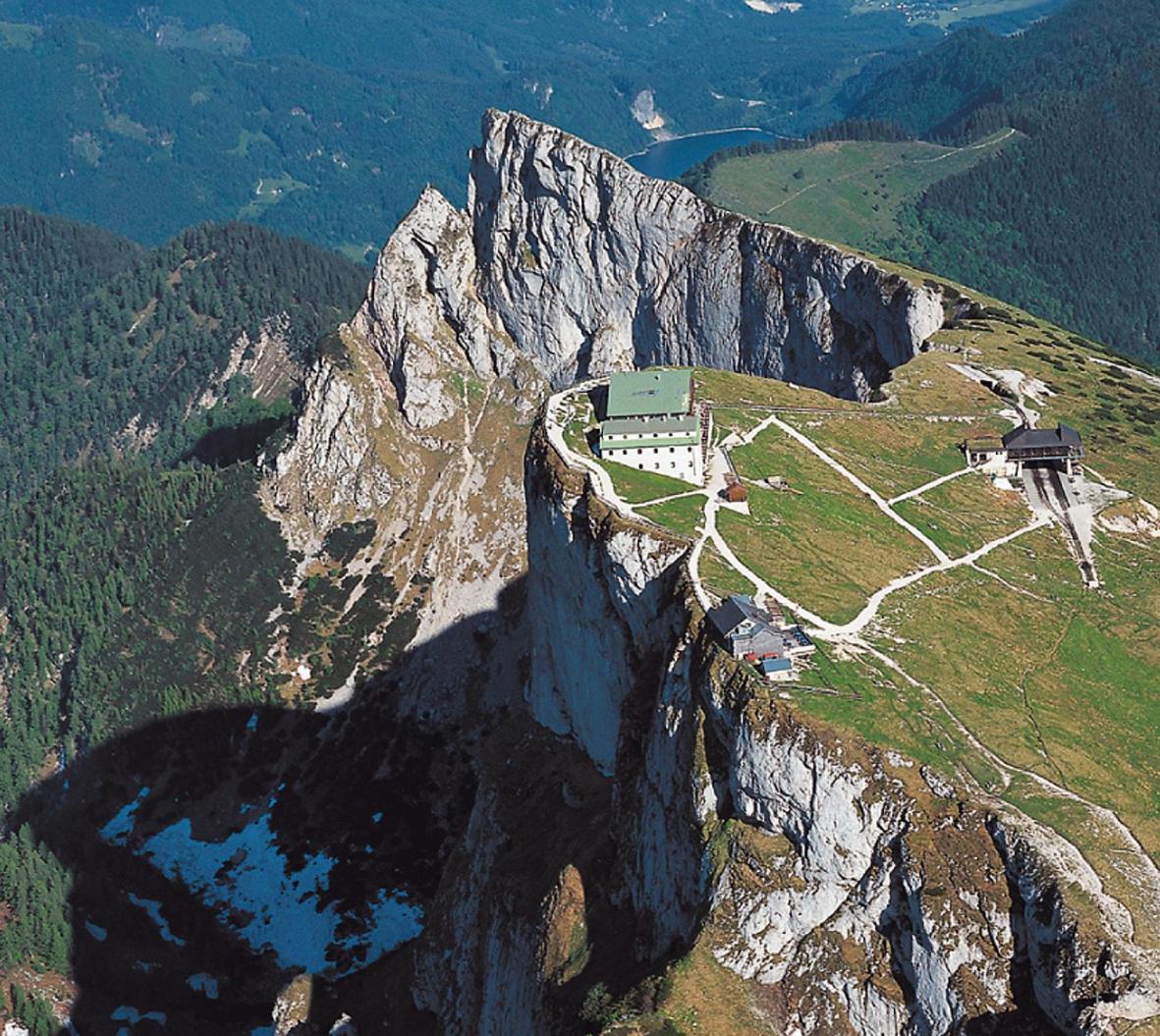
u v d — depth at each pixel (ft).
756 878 390.01
